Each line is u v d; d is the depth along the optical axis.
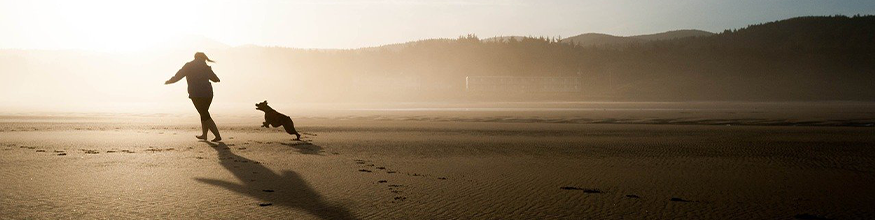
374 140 12.90
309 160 9.09
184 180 6.98
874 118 25.59
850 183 6.95
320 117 27.73
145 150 10.48
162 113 34.41
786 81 126.31
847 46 146.62
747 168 8.28
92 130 16.30
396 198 5.93
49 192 6.11
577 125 19.69
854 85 123.94
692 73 135.00
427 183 6.89
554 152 10.45
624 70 140.62
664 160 9.25
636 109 42.12
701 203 5.72
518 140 13.02
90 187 6.43
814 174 7.69
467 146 11.52
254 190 6.32
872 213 5.29
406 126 18.88
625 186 6.71
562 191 6.38
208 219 4.93
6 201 5.61
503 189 6.50
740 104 63.72
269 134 14.77
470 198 5.96
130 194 6.03
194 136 13.95
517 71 144.00
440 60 150.12
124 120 23.94
